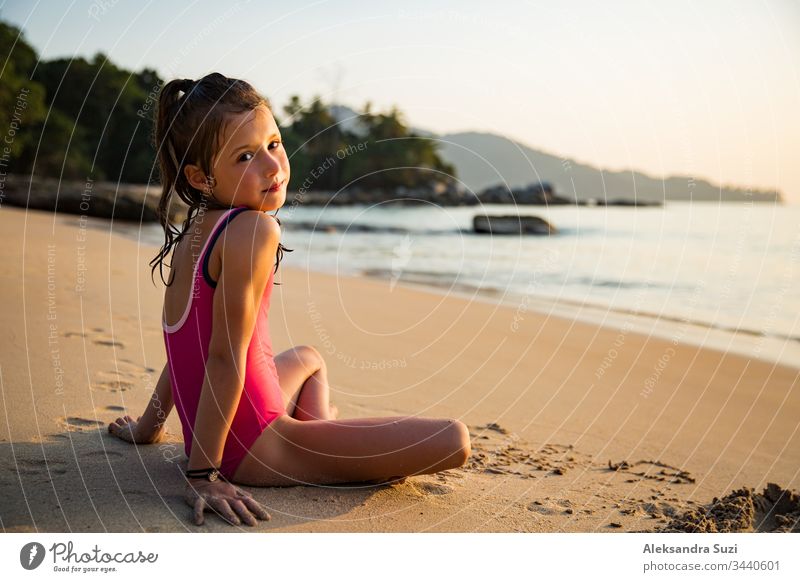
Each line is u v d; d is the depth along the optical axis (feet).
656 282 34.12
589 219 79.46
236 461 7.24
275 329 17.70
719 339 21.25
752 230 66.39
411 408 11.48
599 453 9.92
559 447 10.07
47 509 6.65
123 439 8.44
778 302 28.71
